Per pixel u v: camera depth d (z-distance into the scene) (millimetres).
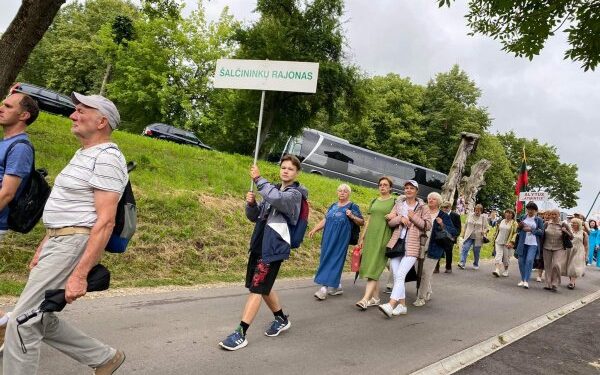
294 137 29641
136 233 8031
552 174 72750
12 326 2621
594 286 12281
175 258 8008
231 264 8609
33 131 12227
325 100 27625
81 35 49875
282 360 4312
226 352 4367
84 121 2807
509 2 6410
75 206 2721
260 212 4691
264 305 6289
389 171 33094
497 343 5684
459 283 10195
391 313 6203
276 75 5285
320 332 5320
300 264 10031
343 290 8109
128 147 13539
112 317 5051
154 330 4773
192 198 10117
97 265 2740
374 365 4430
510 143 72312
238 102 29141
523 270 10750
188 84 36219
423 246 6574
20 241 6613
